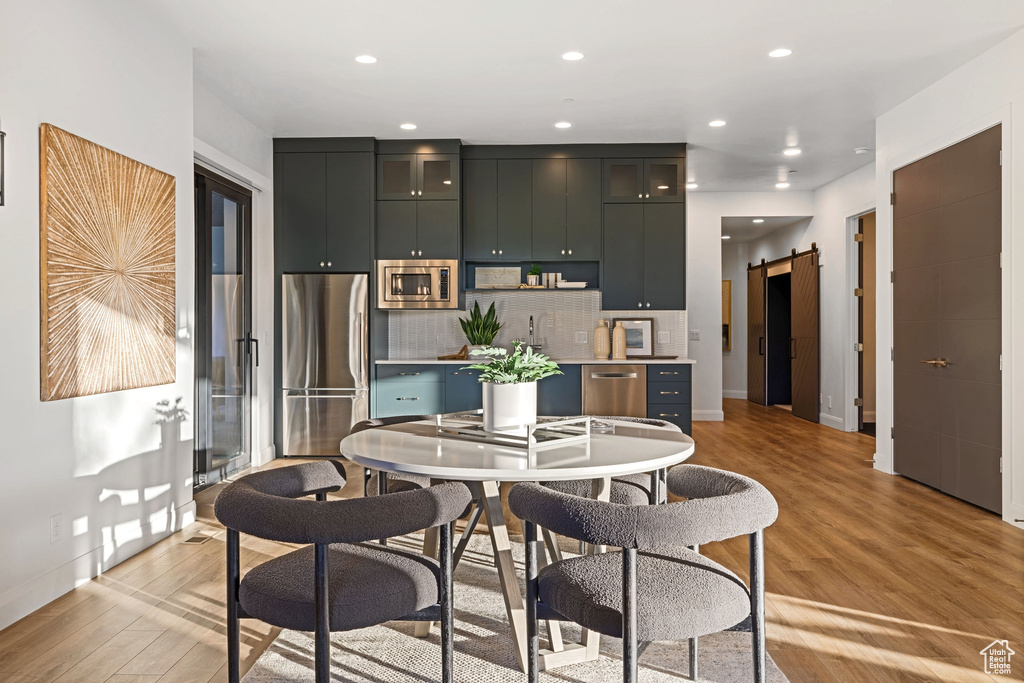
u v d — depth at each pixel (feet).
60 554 9.37
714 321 27.58
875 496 14.94
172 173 12.34
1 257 8.29
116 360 10.48
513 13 11.71
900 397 16.88
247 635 8.19
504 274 20.81
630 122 18.02
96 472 10.14
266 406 18.98
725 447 21.17
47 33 9.10
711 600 5.27
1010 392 12.81
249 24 12.01
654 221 20.27
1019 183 12.50
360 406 19.29
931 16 11.94
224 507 5.36
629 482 8.79
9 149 8.43
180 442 12.59
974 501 14.03
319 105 16.49
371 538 5.06
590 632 7.50
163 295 11.87
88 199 9.82
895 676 7.14
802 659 7.52
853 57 13.70
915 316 16.17
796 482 16.34
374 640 7.97
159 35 11.91
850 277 24.23
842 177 24.43
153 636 8.10
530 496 5.42
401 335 21.47
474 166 20.30
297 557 6.11
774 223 29.32
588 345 21.57
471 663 7.38
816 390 26.81
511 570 7.25
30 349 8.80
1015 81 12.60
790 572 10.25
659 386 19.25
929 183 15.52
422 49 13.16
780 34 12.64
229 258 17.28
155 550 11.31
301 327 19.33
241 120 17.29
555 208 20.27
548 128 18.54
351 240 19.39
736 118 17.67
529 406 7.63
